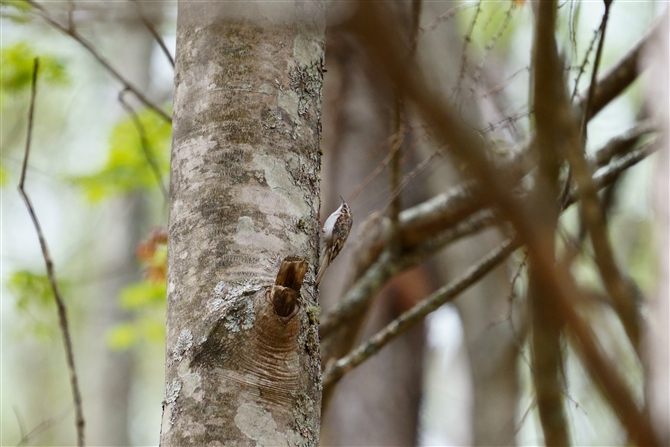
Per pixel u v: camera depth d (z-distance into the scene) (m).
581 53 10.64
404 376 13.83
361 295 9.07
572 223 9.62
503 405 12.12
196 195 4.47
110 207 21.84
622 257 12.98
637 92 12.45
